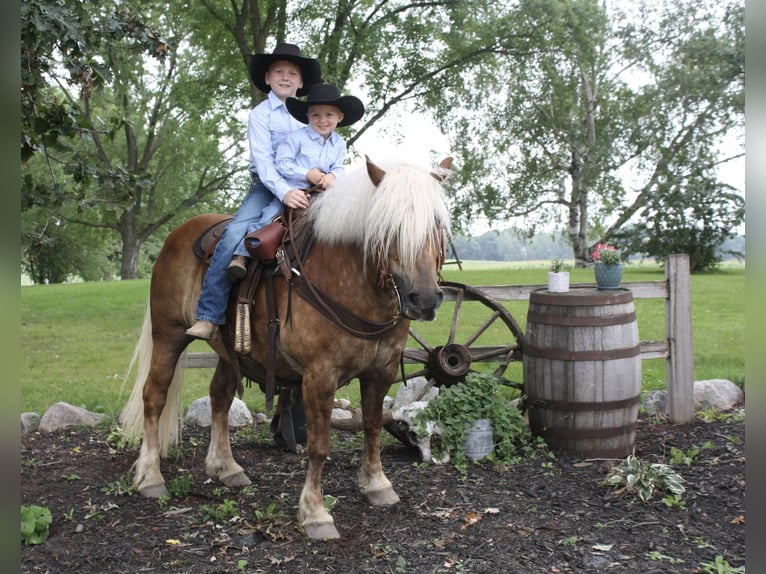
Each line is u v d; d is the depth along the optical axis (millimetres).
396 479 4102
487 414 4480
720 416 5207
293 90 3965
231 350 3666
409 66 15773
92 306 13727
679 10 23641
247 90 16562
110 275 40281
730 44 23094
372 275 3098
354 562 3010
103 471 4305
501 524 3381
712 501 3588
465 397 4465
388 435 5070
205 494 3914
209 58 16953
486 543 3164
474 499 3725
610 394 4324
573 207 26500
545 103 22766
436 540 3193
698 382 5668
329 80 14516
